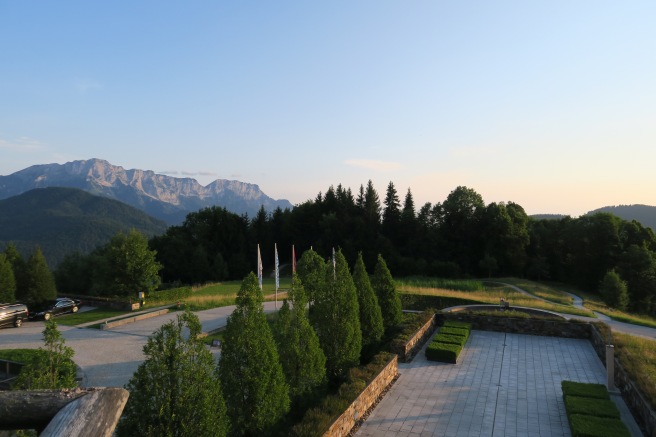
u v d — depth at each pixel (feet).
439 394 46.24
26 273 112.57
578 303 140.46
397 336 60.85
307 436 29.58
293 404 38.75
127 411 24.59
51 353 28.94
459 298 111.86
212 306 110.01
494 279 188.75
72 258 197.67
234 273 237.45
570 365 56.08
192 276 226.17
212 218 255.29
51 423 8.86
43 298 113.19
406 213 235.81
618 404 43.27
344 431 35.63
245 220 268.82
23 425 9.36
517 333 73.05
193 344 26.86
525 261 210.79
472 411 42.01
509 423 39.52
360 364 54.75
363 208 250.37
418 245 224.12
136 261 115.14
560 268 215.51
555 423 39.58
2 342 77.15
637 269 177.78
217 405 26.53
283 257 265.95
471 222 225.35
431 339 69.92
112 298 118.62
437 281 167.53
